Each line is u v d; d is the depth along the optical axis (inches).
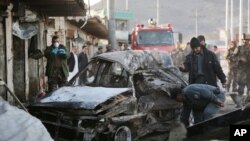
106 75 354.6
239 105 372.8
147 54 362.0
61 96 328.5
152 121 334.6
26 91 590.2
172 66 379.9
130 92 323.9
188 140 288.2
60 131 312.3
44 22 697.6
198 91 318.3
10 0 489.7
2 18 477.1
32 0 534.9
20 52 586.6
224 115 275.1
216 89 322.7
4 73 482.6
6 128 222.2
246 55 570.9
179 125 336.8
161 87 345.7
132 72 337.4
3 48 481.7
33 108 326.3
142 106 327.9
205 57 362.6
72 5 593.3
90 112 298.0
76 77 368.2
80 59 683.4
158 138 337.7
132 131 321.1
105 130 299.0
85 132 297.1
